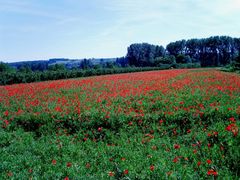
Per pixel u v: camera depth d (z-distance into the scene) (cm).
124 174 675
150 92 1853
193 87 2014
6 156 859
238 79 2570
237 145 768
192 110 1187
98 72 5066
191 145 855
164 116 1155
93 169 751
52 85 2659
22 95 2047
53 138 1062
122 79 3053
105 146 926
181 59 9112
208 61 11738
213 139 857
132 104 1468
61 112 1289
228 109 1130
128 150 866
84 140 1035
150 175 654
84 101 1600
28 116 1277
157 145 898
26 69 5825
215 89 1862
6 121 1230
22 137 1080
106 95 1788
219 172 643
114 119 1145
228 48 11619
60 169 750
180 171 659
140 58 11119
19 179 693
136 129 1082
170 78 2877
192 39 12381
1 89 2566
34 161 818
